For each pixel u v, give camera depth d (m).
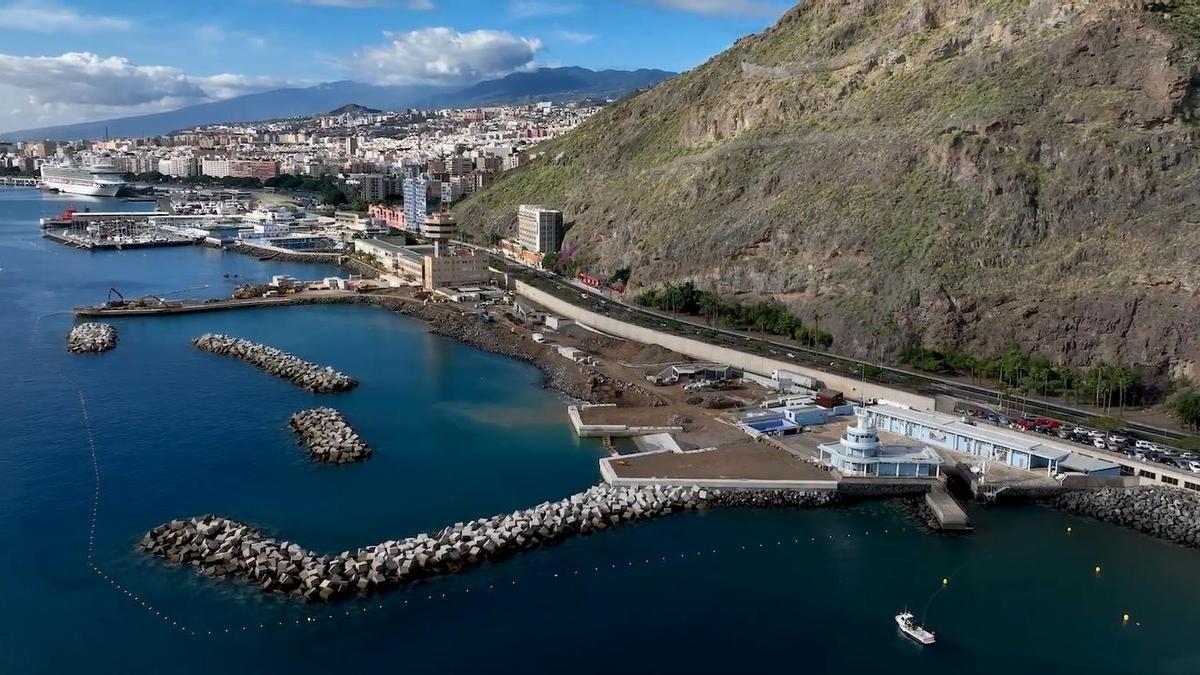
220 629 100.06
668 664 94.50
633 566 116.12
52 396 187.88
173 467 148.88
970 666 94.81
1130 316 179.38
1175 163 196.38
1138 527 128.12
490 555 116.56
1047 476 141.12
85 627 100.38
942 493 137.62
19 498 134.75
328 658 95.00
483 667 93.50
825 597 108.69
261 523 127.19
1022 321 192.88
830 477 142.38
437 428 173.00
